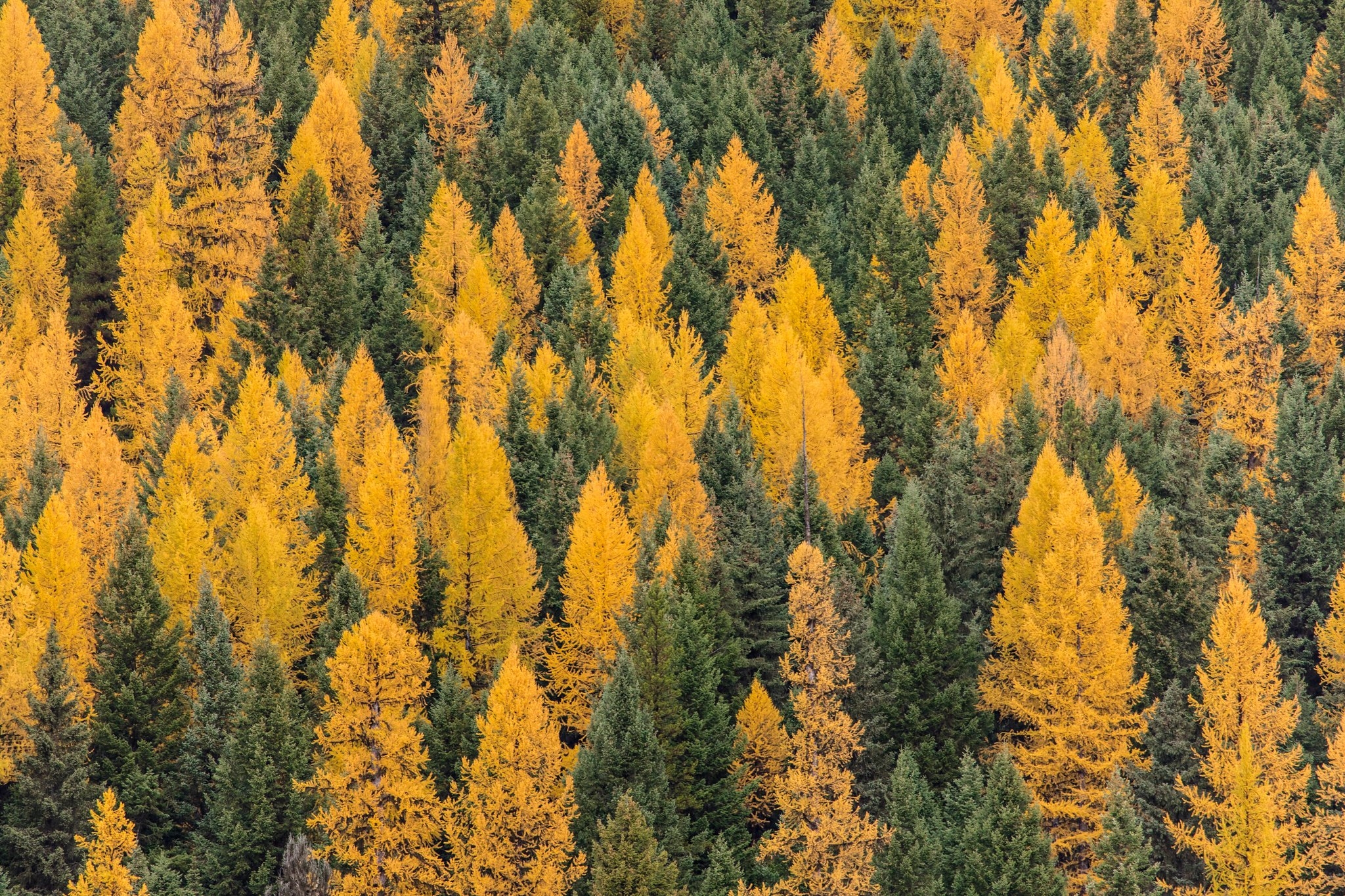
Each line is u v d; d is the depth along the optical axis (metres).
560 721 81.25
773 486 99.38
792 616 72.06
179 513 82.75
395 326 115.31
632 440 97.88
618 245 127.88
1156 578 82.19
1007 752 72.94
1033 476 85.94
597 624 80.44
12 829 69.56
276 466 88.69
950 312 127.69
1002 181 137.00
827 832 68.81
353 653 69.56
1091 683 77.06
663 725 75.31
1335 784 72.19
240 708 74.94
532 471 93.00
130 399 108.94
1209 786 74.12
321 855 68.06
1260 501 89.75
